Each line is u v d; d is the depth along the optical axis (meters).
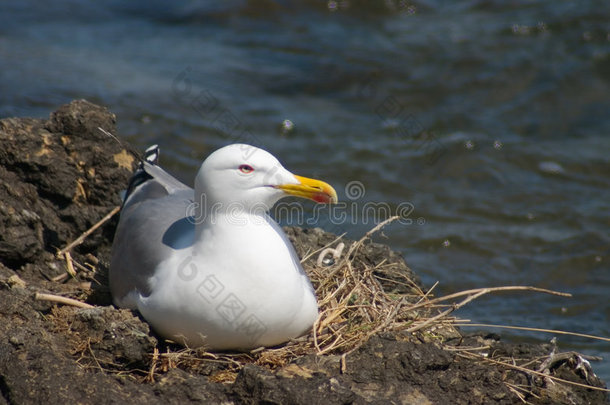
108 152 10.54
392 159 17.34
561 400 8.40
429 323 8.77
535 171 17.25
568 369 9.23
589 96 19.58
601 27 21.50
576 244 14.95
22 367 7.53
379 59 20.70
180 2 23.45
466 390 7.95
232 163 7.78
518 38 21.41
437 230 15.27
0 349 7.67
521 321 12.66
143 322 8.08
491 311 12.96
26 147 10.27
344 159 17.25
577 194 16.58
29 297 8.57
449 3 23.53
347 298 9.09
